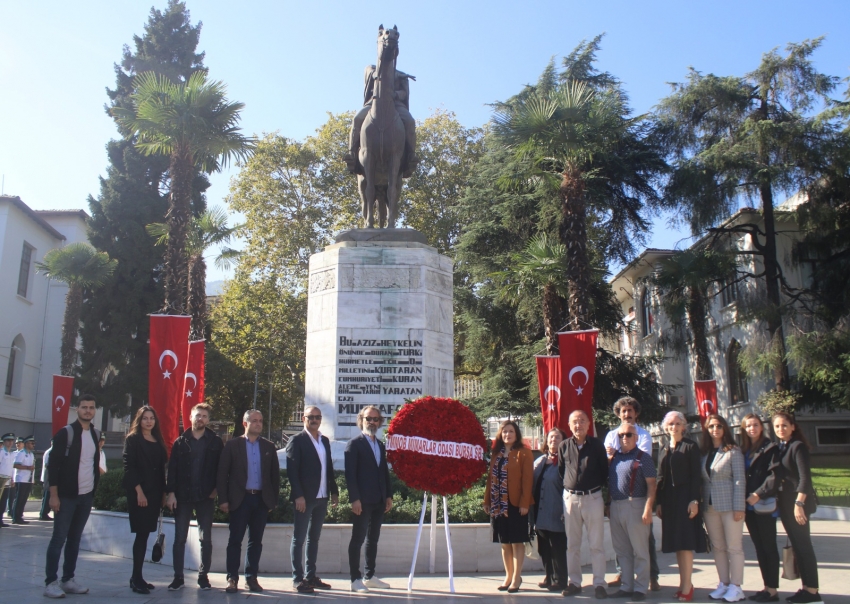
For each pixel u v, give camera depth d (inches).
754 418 300.0
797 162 915.4
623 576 289.1
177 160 676.7
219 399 1620.3
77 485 292.0
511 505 301.4
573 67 1119.6
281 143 1407.5
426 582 321.1
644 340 1393.9
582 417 298.0
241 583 317.4
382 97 520.4
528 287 736.3
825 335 840.9
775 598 281.3
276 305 1358.3
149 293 1291.8
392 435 311.3
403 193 1392.7
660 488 291.9
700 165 950.4
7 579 323.6
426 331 475.2
